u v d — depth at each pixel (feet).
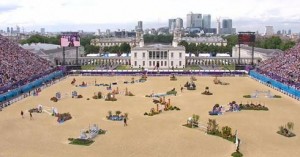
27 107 439.63
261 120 378.73
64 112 415.85
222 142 304.50
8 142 302.04
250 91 567.59
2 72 570.87
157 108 421.59
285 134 323.57
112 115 390.83
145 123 367.45
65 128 346.54
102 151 281.33
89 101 486.79
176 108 434.71
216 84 647.97
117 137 318.65
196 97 516.73
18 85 552.41
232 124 361.71
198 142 304.50
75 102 479.41
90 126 352.90
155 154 275.18
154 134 328.08
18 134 325.42
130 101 486.79
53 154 272.92
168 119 384.27
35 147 289.53
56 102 476.13
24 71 635.66
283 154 274.98
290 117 392.27
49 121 372.99
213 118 386.93
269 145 296.30
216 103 470.39
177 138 315.78
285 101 485.97
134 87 611.88
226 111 419.74
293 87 529.04
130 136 321.73
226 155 271.90
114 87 610.65
